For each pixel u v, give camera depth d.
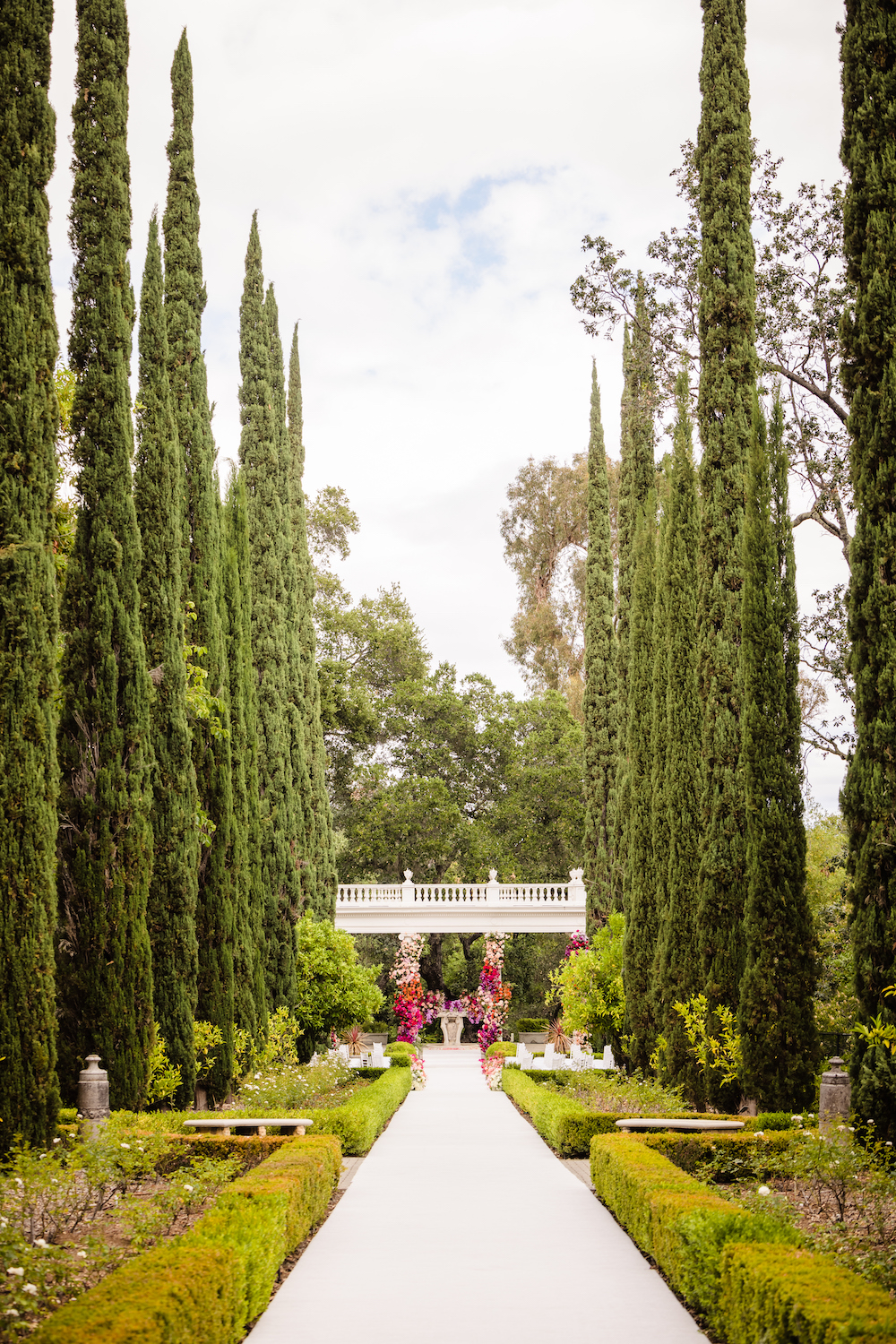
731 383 17.52
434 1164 14.69
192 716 18.00
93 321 15.09
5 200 11.86
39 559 11.57
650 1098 16.09
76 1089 13.46
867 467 11.31
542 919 35.88
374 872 47.47
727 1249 6.45
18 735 11.08
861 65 11.78
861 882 10.77
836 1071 12.05
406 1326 6.98
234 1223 7.36
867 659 11.09
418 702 46.62
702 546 17.28
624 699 29.53
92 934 13.70
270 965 23.91
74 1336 4.85
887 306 11.30
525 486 48.53
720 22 18.20
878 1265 6.53
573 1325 6.98
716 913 15.93
